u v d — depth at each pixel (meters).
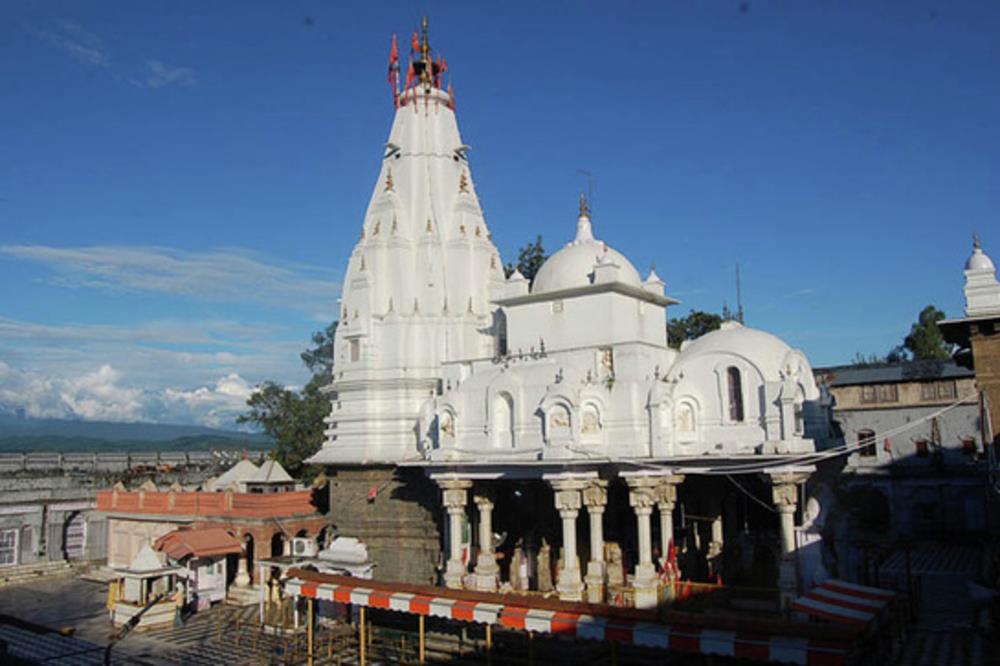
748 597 35.94
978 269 27.62
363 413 44.19
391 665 30.30
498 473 35.53
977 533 56.41
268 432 69.94
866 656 24.48
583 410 34.75
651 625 23.11
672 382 35.59
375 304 45.88
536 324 40.25
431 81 52.00
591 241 42.28
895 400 62.56
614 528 40.19
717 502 40.78
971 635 31.72
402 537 41.94
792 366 33.75
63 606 44.56
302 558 38.50
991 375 27.19
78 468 69.56
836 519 37.03
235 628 38.03
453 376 41.56
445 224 48.19
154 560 39.97
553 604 25.16
